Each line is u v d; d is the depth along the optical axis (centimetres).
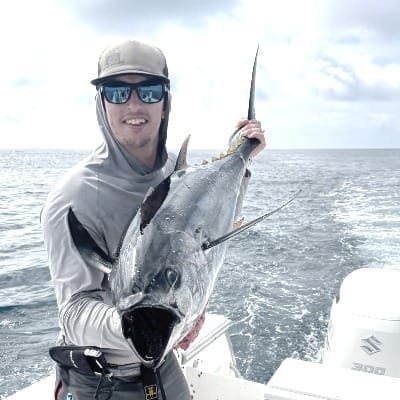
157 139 180
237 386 263
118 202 164
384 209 1695
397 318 330
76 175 162
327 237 1198
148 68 164
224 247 148
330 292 764
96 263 141
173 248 126
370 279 381
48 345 609
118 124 165
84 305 146
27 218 1873
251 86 202
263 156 10988
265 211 1758
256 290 780
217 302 727
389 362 327
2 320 707
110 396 177
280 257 1013
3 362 557
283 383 238
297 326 616
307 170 4588
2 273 995
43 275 974
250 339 577
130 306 115
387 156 10750
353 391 229
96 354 170
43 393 270
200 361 305
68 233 150
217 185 157
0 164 6831
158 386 180
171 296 118
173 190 145
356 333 335
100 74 169
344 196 2170
